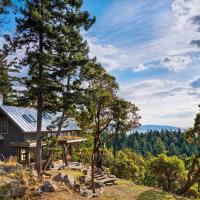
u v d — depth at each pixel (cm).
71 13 2844
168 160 5219
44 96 3008
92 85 2766
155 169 5300
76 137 4194
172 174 5206
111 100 2455
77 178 2573
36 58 2678
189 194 4666
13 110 3838
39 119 2866
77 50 2934
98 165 3975
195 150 14812
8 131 3778
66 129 4434
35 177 2066
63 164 3706
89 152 5100
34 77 2739
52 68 2858
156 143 14850
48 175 2595
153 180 6303
